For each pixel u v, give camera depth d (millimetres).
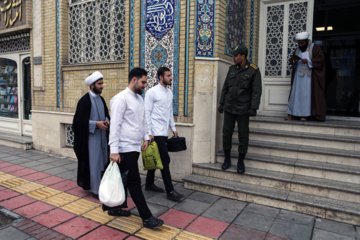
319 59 4750
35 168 5418
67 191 4281
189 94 4473
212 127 4578
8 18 7262
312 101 4859
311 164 3924
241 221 3322
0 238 2947
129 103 3082
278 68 5797
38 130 6793
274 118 5387
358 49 5535
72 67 6012
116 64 5352
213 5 4410
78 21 6160
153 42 4762
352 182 3646
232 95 4047
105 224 3266
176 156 4633
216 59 4449
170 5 4535
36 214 3510
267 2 5715
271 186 3932
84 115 3902
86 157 3951
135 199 3104
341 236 2996
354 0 5406
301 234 3033
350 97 5758
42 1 6426
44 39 6480
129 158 3090
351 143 4070
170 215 3473
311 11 5445
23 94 7773
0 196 4059
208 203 3816
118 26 5574
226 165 4285
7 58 8086
